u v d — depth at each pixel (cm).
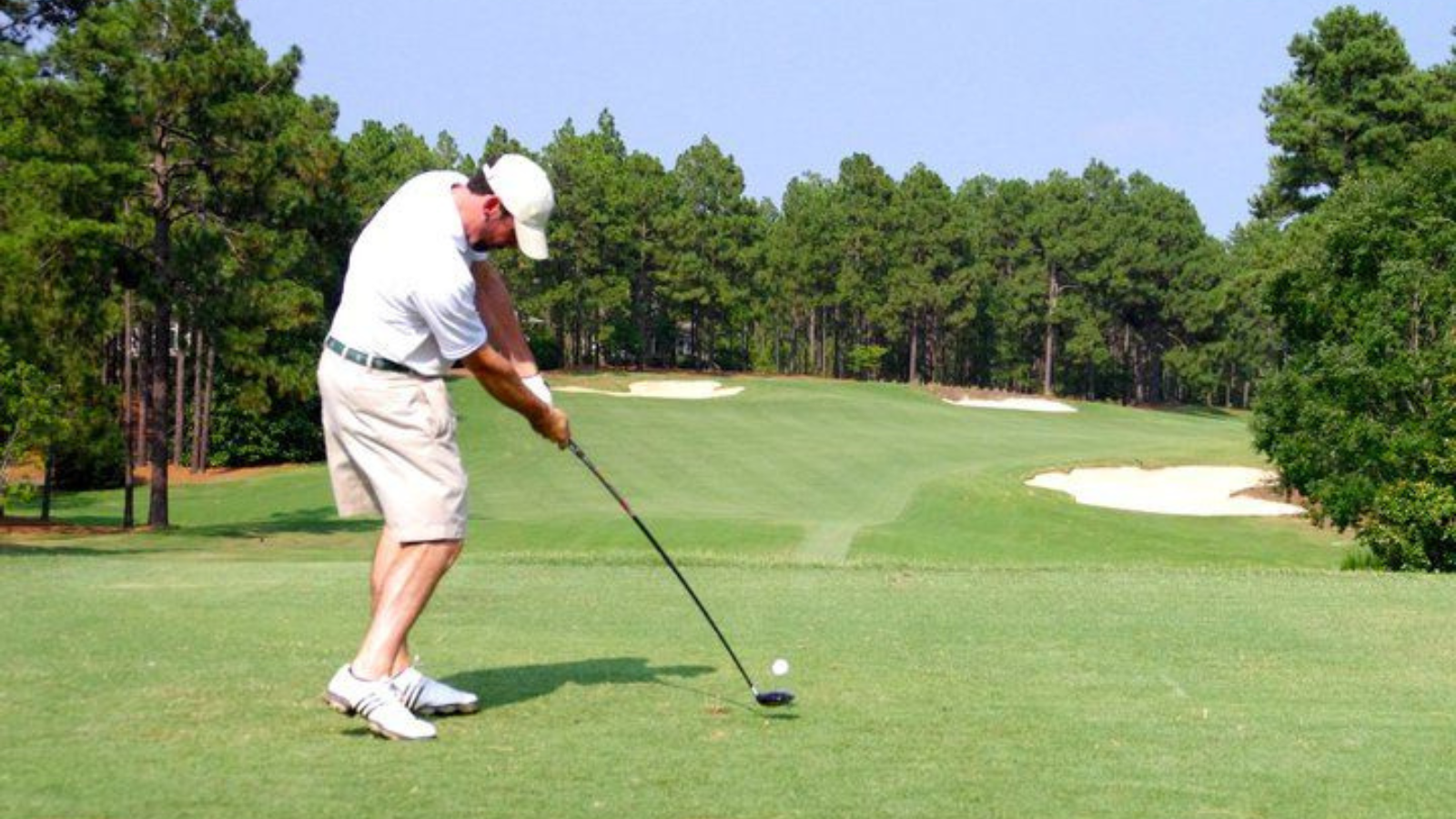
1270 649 748
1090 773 464
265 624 769
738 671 645
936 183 8956
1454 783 462
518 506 3244
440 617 841
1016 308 9375
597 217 7775
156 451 3045
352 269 518
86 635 712
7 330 2678
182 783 420
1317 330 2673
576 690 587
